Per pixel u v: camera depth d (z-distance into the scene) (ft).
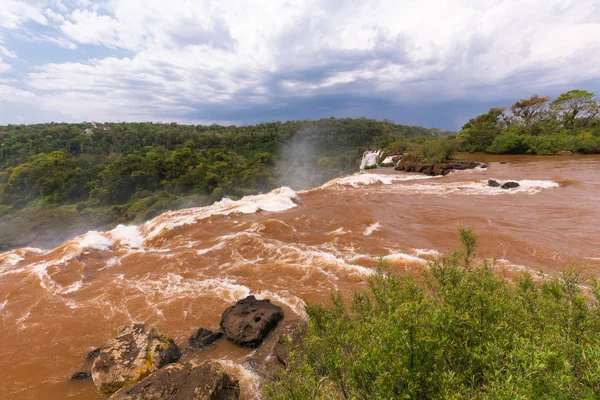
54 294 29.91
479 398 8.26
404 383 8.85
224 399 15.25
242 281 31.22
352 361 10.05
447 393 8.14
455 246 36.17
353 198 63.98
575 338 10.27
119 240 44.42
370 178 84.17
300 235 42.75
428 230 42.42
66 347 22.27
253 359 19.74
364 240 39.73
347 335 11.91
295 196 64.80
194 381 15.26
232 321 22.84
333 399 8.82
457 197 61.26
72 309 27.17
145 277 32.91
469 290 12.89
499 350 9.02
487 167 97.71
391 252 35.58
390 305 12.60
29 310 27.20
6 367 20.30
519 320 11.60
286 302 26.94
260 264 34.81
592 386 7.66
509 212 48.01
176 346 21.17
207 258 37.04
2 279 33.32
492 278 15.06
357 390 9.29
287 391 10.30
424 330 9.73
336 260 33.99
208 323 24.54
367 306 16.16
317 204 59.93
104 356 18.31
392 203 58.08
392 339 9.78
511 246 34.65
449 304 11.96
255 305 24.98
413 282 15.90
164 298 28.43
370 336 10.83
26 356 21.39
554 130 145.89
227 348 21.15
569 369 8.16
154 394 14.82
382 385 8.77
